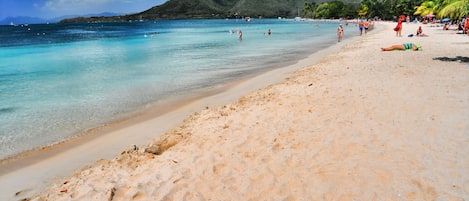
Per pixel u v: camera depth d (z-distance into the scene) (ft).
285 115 28.81
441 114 26.37
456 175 17.20
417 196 15.57
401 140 21.84
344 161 19.38
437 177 17.10
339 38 117.60
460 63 49.90
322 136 23.34
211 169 19.35
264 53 83.51
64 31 356.18
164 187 17.54
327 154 20.45
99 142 26.17
